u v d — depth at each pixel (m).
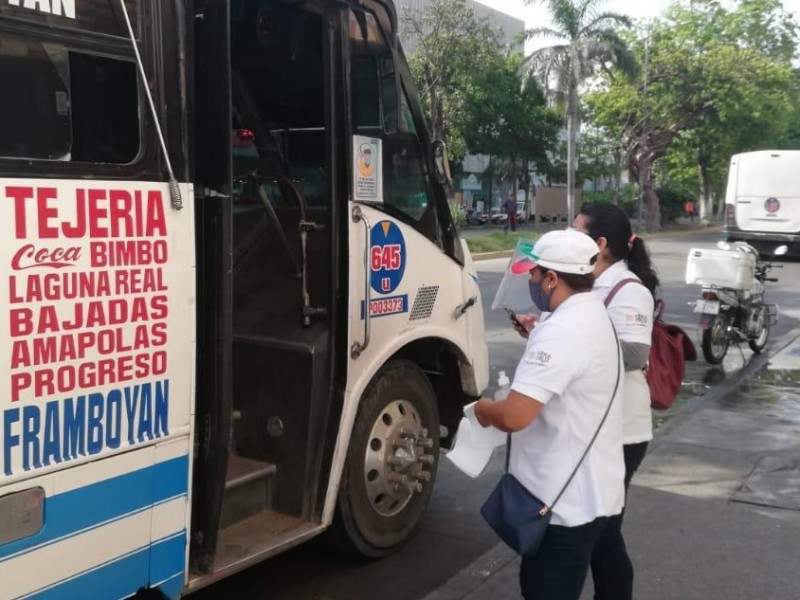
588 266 2.67
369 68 3.74
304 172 3.96
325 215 3.73
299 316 3.77
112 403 2.57
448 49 26.23
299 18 3.84
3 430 2.29
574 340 2.59
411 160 4.14
